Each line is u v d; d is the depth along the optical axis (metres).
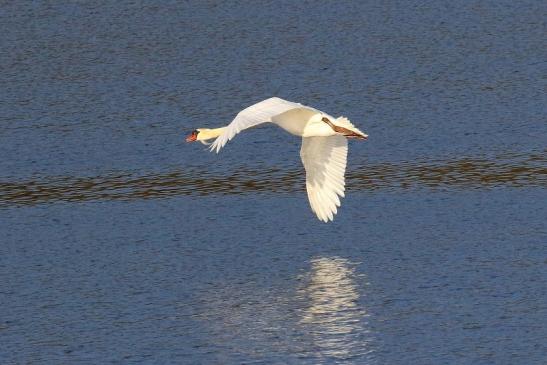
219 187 38.06
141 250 33.62
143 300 30.58
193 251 33.44
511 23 56.03
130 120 44.72
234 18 57.69
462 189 37.34
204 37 55.06
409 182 38.16
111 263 32.84
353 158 40.47
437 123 43.66
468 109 45.00
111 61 52.16
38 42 54.97
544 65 50.16
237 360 27.27
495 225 34.56
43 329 29.23
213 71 50.59
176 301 30.42
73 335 28.86
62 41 55.00
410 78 49.06
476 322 28.83
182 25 56.88
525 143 41.25
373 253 33.00
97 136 43.03
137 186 38.44
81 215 36.12
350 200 36.75
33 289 31.47
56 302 30.66
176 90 48.25
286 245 33.66
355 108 45.88
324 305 29.88
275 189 37.78
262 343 27.95
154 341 28.36
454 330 28.47
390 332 28.34
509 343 27.80
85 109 46.06
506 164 39.41
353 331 28.48
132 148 41.75
